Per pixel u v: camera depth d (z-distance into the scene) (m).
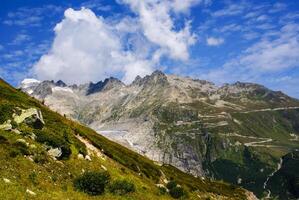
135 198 44.62
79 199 35.19
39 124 50.06
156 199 50.66
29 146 42.25
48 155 43.50
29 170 36.75
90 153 56.12
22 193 28.58
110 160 62.16
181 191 61.94
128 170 62.78
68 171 43.34
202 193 92.00
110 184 44.38
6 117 46.75
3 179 30.28
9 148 38.66
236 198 111.44
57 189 35.84
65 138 51.69
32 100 80.69
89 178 40.00
